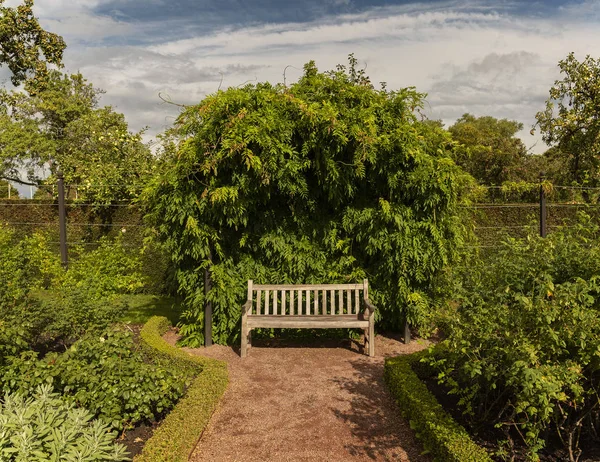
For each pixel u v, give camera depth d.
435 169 5.73
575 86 13.78
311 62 6.48
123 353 4.45
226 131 5.48
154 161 10.62
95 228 10.66
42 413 2.90
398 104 5.95
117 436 3.76
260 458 3.56
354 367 5.45
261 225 6.28
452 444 3.21
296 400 4.55
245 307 5.79
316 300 6.12
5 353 4.23
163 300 8.96
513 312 3.22
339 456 3.59
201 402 4.05
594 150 13.25
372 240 6.08
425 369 4.96
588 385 3.47
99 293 7.85
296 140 5.84
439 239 5.87
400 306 6.16
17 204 11.77
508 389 3.62
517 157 15.98
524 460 3.27
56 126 24.64
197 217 5.88
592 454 3.37
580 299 3.05
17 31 18.17
